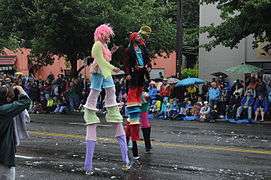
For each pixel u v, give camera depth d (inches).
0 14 1114.7
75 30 1066.1
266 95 824.3
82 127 664.4
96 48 344.5
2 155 280.8
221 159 402.0
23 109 280.1
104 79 352.5
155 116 906.7
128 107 399.5
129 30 1071.0
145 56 399.5
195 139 531.2
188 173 347.9
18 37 1159.6
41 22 1060.5
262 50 1037.8
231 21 879.1
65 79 1091.3
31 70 1610.5
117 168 366.3
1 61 1718.8
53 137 546.0
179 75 1005.8
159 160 395.9
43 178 338.6
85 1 1050.7
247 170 359.6
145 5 1178.6
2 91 285.0
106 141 503.2
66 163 390.9
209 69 1120.2
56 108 1048.8
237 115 824.3
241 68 958.4
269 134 600.1
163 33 1202.6
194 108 863.1
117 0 1108.5
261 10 788.6
